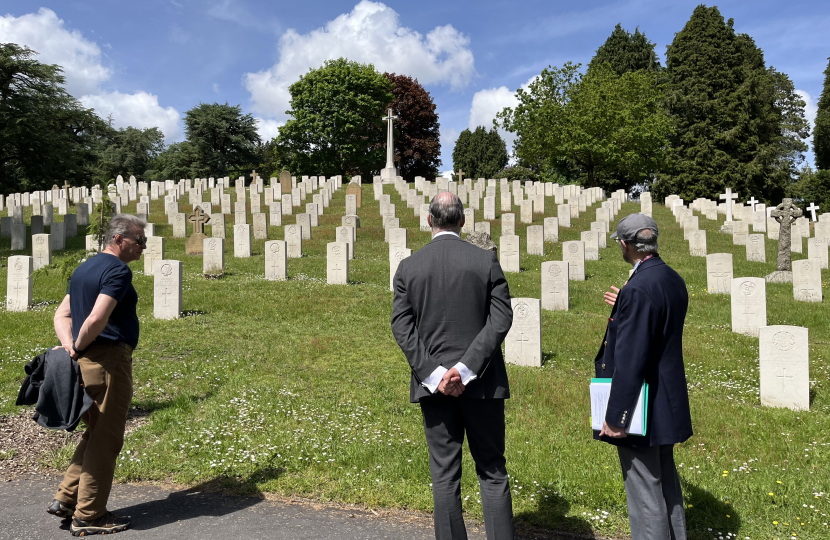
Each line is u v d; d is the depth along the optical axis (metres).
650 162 46.53
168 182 39.41
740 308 11.27
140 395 6.95
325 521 4.12
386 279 16.00
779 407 7.60
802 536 3.99
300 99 57.28
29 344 8.89
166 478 4.87
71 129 65.69
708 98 52.09
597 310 13.42
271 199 33.84
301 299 13.09
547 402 7.29
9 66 47.59
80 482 3.85
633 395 3.28
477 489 4.56
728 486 4.73
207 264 16.08
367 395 7.18
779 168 52.41
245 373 7.95
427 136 67.81
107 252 4.09
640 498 3.39
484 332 3.31
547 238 23.14
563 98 47.19
